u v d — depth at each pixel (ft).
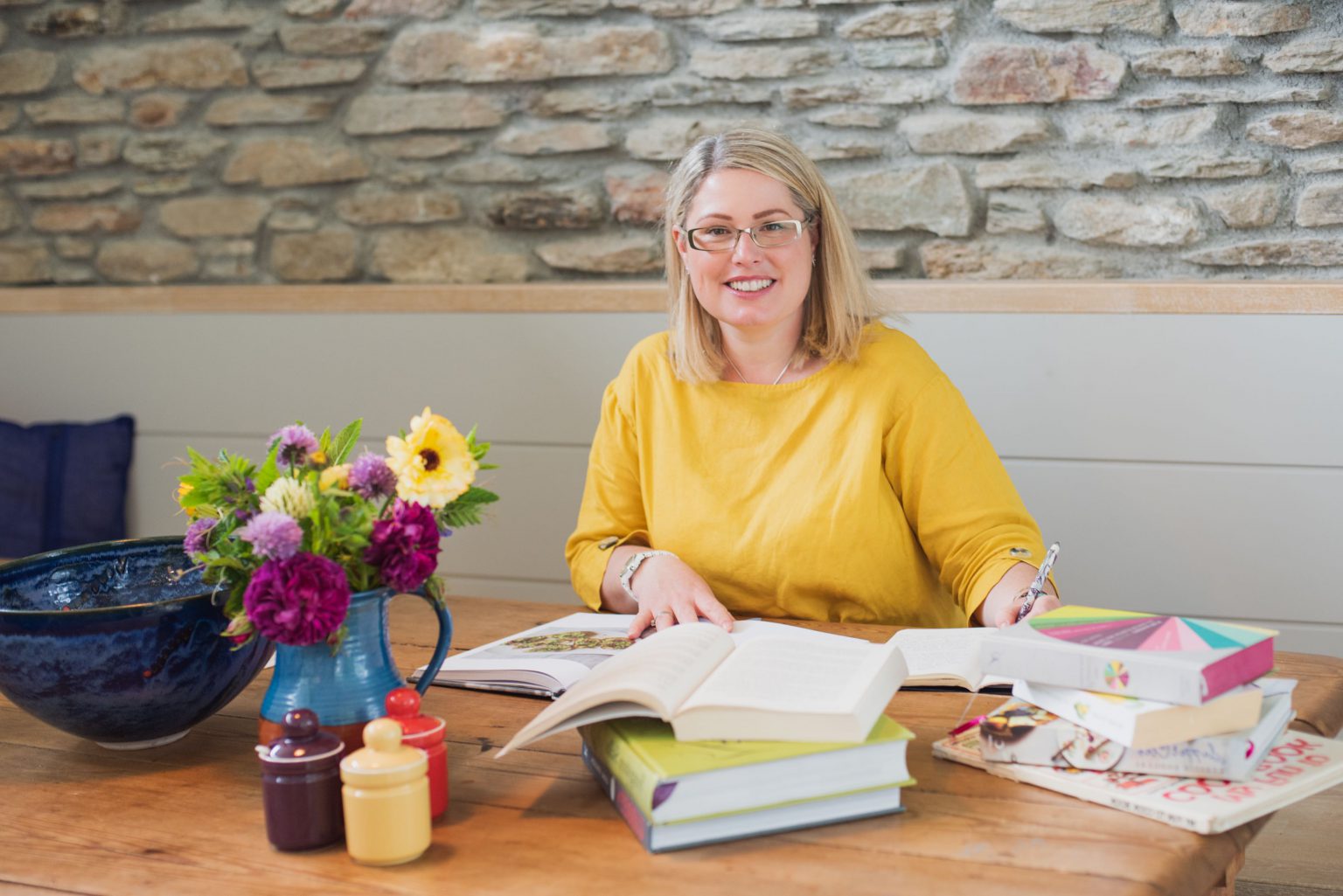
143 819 3.63
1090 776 3.55
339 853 3.37
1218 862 3.20
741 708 3.40
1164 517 8.52
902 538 5.85
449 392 9.81
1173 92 8.48
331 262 10.36
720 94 9.35
